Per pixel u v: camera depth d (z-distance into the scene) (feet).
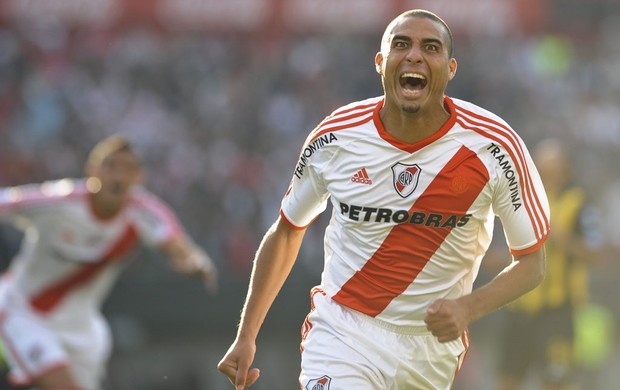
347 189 46.73
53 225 84.94
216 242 169.27
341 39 233.35
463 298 43.11
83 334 88.17
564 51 243.60
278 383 155.43
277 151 206.28
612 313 160.97
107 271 88.28
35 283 86.22
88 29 212.02
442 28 44.78
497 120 45.78
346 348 48.16
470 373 156.15
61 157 192.34
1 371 111.86
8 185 182.50
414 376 48.42
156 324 152.46
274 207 188.85
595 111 232.32
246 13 199.31
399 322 47.83
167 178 186.70
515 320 109.81
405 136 45.39
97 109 206.39
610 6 262.26
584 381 149.48
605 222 193.16
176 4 197.98
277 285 50.75
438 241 46.34
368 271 47.60
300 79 224.53
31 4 196.54
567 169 107.24
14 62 211.20
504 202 45.83
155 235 86.43
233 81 220.64
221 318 155.63
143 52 221.05
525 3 203.10
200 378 153.89
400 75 44.57
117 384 147.95
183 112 213.05
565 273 107.14
